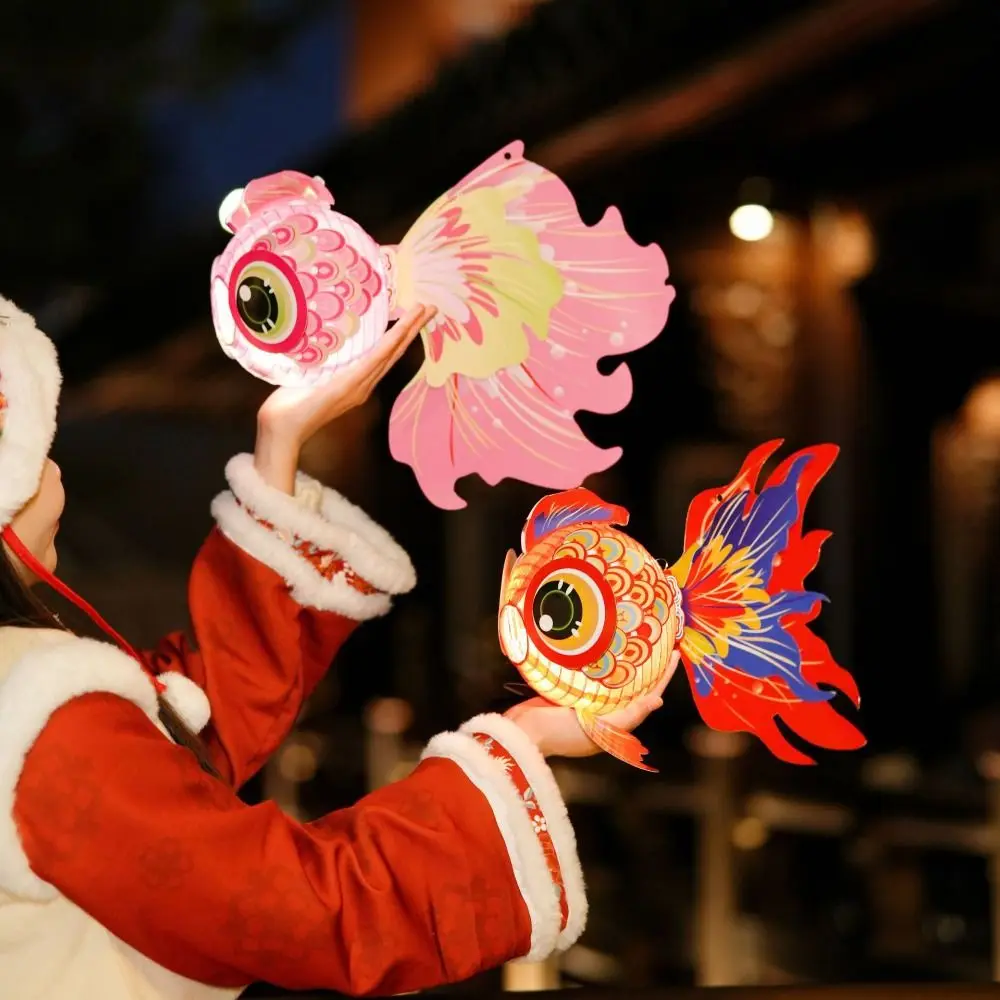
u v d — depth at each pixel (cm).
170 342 862
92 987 100
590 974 450
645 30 456
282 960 96
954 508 610
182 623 1046
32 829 95
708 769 424
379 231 651
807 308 548
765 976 426
